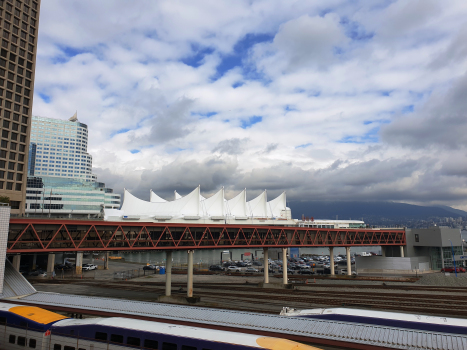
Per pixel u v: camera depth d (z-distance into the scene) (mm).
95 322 25672
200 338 22344
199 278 83688
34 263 94500
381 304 46750
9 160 69250
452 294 55312
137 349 23469
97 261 129500
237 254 161500
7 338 27234
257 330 26250
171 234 52906
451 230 97125
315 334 25109
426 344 22562
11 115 69938
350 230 88062
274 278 82812
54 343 25594
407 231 101000
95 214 157875
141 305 33125
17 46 71875
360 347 23344
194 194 106312
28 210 146250
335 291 59781
